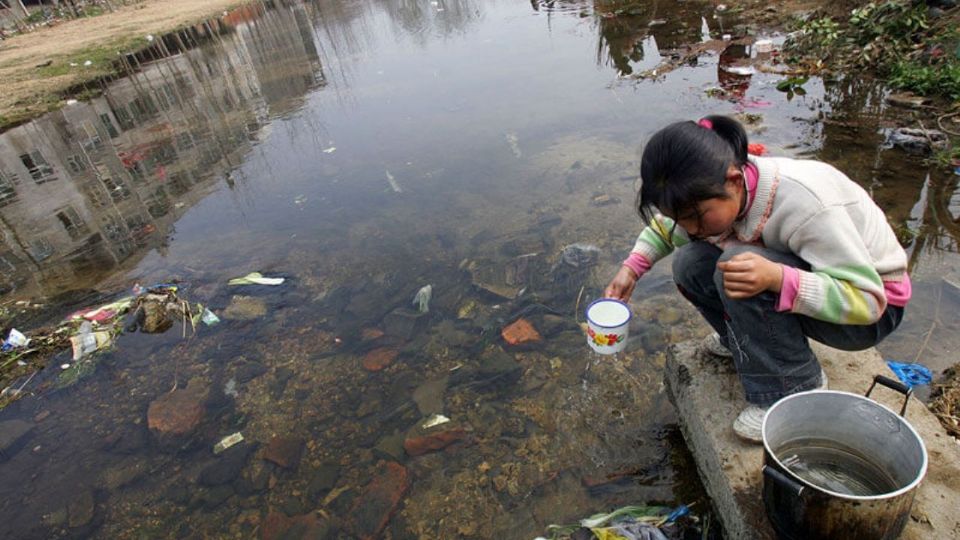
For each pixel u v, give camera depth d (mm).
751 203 1590
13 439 3162
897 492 1322
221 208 5328
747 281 1526
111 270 4645
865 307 1487
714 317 2090
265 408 3100
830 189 1530
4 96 9719
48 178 6613
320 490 2574
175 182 5988
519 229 4121
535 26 9602
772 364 1783
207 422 3076
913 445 1478
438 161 5371
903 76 4879
